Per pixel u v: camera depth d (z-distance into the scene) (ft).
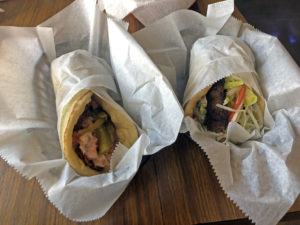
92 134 0.77
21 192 0.69
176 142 0.79
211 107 0.83
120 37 0.70
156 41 0.88
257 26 1.38
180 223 0.63
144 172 0.73
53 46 0.88
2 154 0.63
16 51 0.81
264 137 0.75
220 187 0.69
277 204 0.61
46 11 1.17
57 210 0.66
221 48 0.80
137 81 0.71
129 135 0.76
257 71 0.88
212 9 0.86
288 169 0.63
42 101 0.81
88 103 0.76
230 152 0.72
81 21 0.86
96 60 0.83
